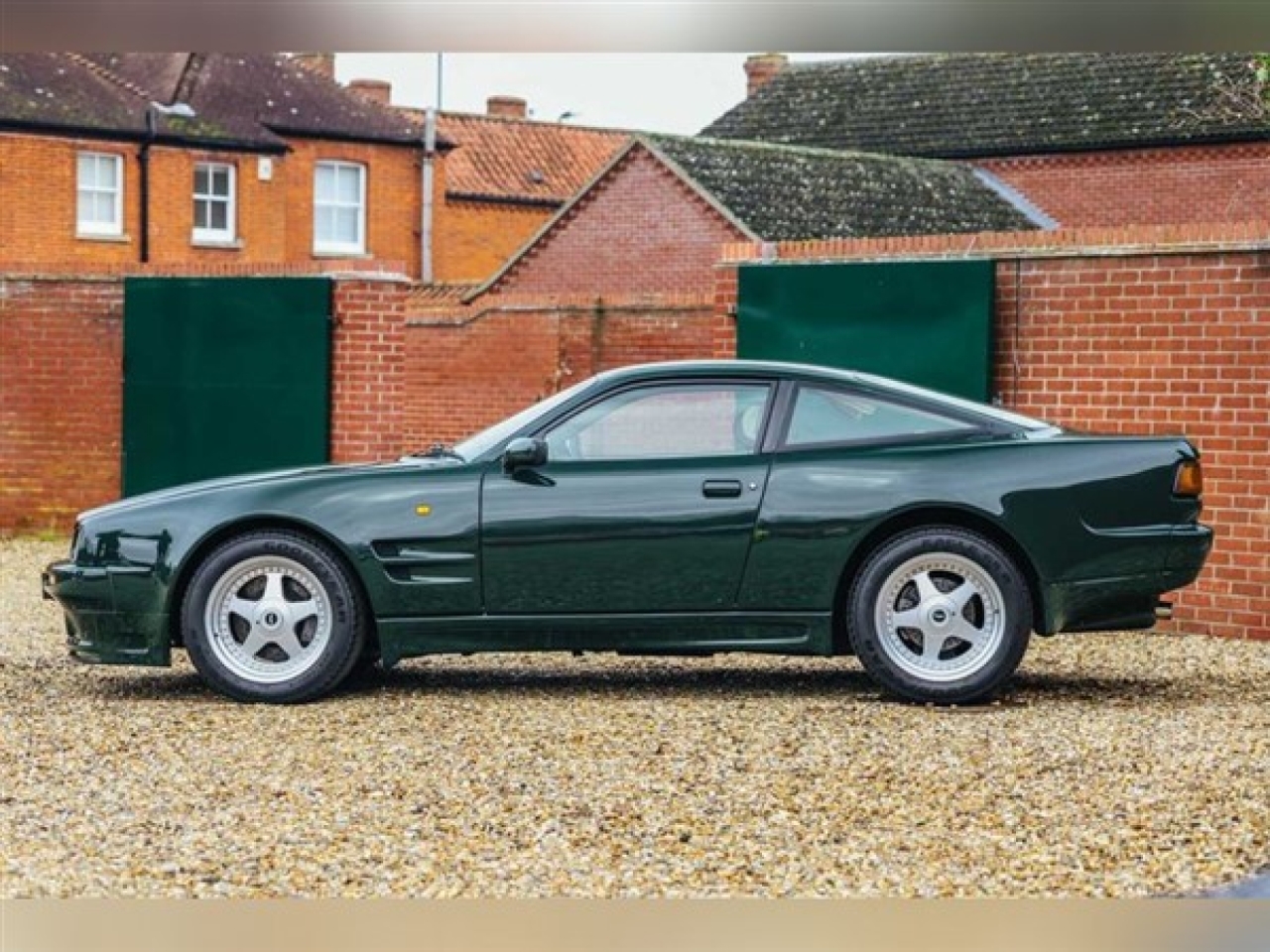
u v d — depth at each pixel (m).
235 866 6.29
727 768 7.65
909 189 34.47
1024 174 37.28
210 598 9.10
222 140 36.66
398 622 9.09
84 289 17.22
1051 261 12.26
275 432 15.26
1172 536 8.92
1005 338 12.44
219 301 15.45
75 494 17.36
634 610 9.05
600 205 32.06
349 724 8.62
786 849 6.48
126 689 9.68
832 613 9.04
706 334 23.84
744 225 30.23
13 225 34.09
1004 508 8.90
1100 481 8.93
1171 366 11.83
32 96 34.47
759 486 9.01
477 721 8.68
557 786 7.34
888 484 8.95
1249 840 6.57
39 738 8.30
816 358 13.05
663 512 9.01
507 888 6.06
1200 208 35.50
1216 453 11.68
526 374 25.30
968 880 6.15
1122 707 9.10
